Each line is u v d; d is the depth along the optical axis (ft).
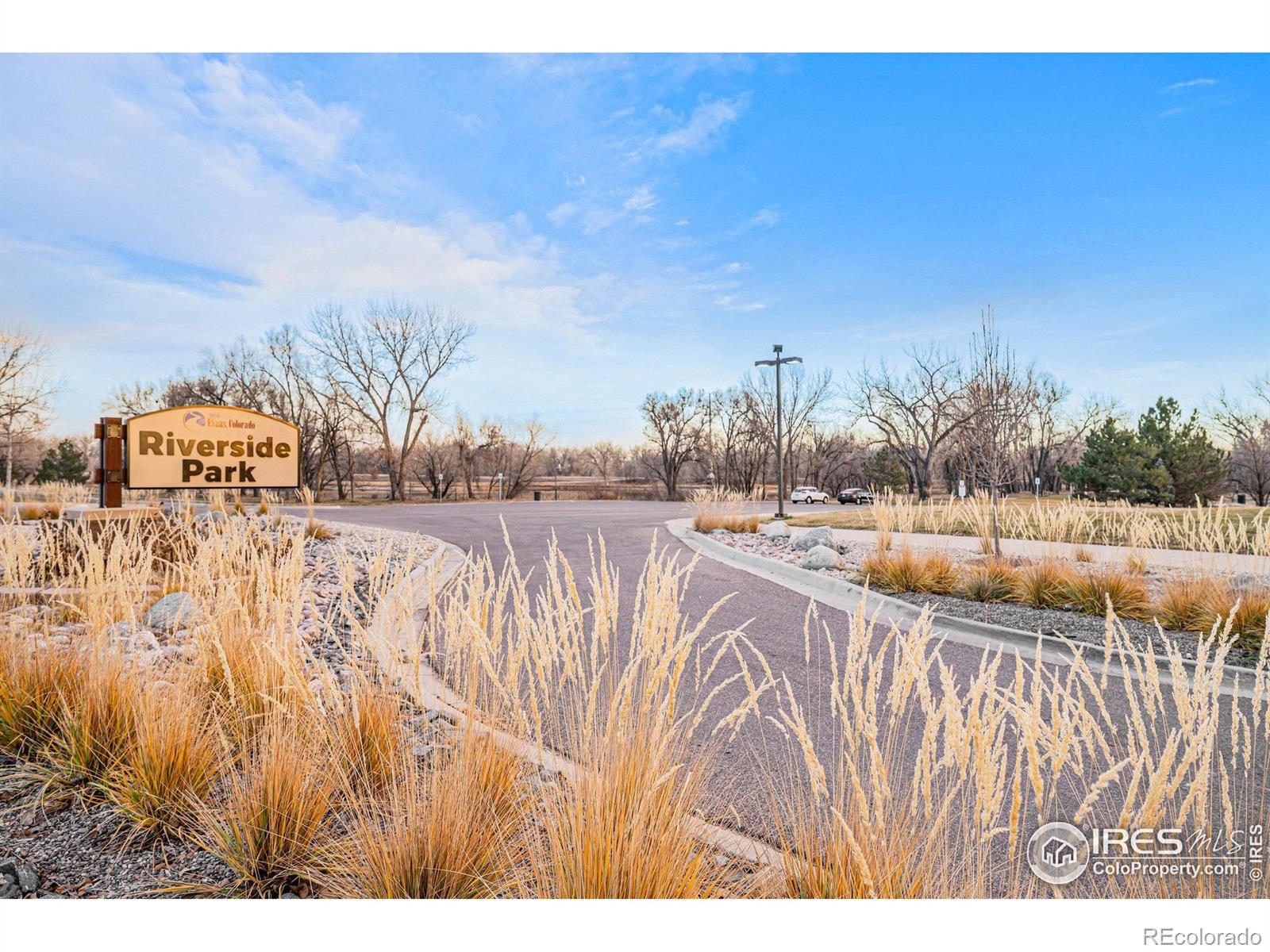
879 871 6.74
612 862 6.98
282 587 13.04
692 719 13.46
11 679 11.57
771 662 17.95
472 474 165.48
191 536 19.29
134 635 13.03
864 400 176.35
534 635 9.18
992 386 37.27
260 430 36.37
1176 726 13.12
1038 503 32.35
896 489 159.33
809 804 9.23
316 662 10.28
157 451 33.78
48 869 8.41
